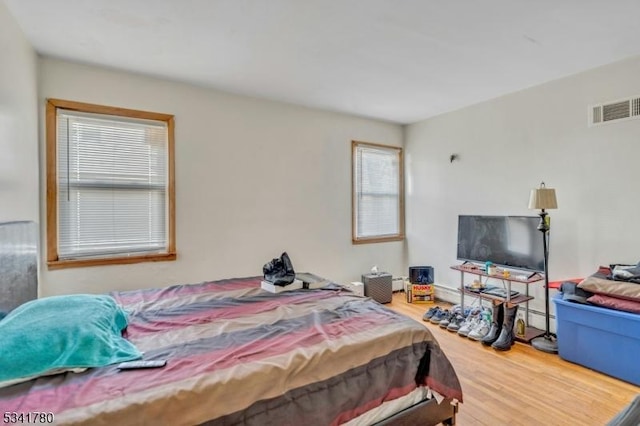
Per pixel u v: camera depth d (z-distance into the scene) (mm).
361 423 1372
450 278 4121
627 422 822
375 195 4480
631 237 2613
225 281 2619
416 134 4555
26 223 1859
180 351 1340
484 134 3695
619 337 2244
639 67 2566
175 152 3041
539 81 3113
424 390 1603
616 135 2691
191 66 2732
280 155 3658
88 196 2703
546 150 3145
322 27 2156
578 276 2916
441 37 2297
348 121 4203
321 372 1282
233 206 3359
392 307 3977
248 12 1976
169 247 3018
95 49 2422
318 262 3955
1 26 1804
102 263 2713
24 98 2178
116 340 1371
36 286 2047
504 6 1931
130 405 972
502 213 3525
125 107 2822
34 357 1101
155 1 1855
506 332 2832
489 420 1850
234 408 1085
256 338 1471
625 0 1875
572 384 2219
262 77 2973
